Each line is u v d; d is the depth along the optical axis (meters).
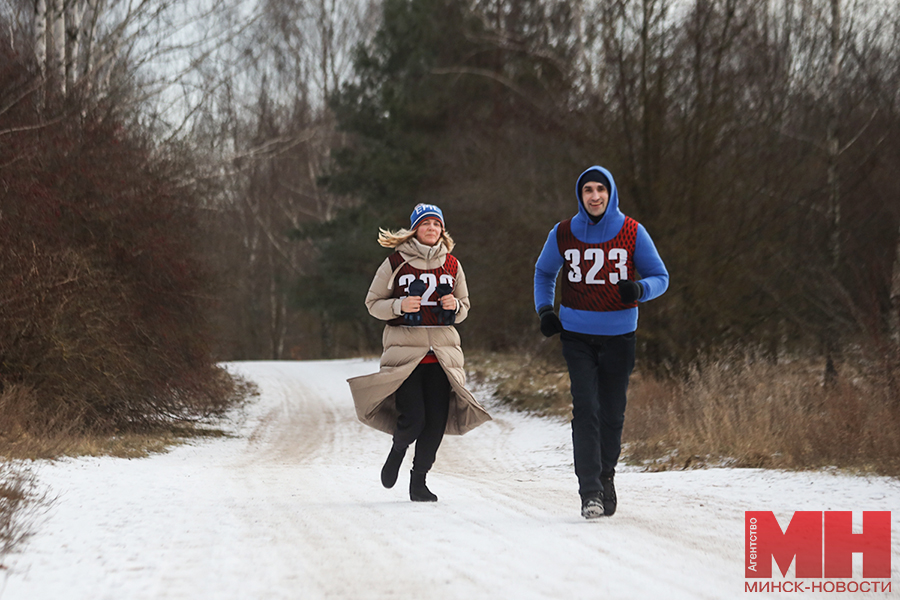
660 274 17.80
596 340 17.86
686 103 55.47
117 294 48.47
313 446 48.34
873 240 61.16
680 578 12.16
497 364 87.06
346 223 137.38
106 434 45.22
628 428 40.56
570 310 18.06
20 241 42.53
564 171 66.50
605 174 17.81
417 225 20.00
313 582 12.01
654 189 54.62
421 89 114.50
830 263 56.06
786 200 55.75
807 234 59.34
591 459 17.14
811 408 32.22
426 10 113.56
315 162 168.38
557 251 18.38
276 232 175.62
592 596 11.16
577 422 17.41
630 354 17.94
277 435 54.81
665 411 40.41
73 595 11.48
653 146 55.09
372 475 29.55
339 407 74.19
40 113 47.34
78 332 44.25
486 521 16.98
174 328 53.91
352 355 174.88
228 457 41.84
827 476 23.06
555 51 99.38
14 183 43.00
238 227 157.88
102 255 49.22
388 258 20.06
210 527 16.50
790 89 65.31
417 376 20.02
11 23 49.84
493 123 104.06
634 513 18.00
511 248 72.88
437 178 112.88
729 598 11.18
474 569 12.68
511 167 87.50
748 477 23.81
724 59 55.81
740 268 53.84
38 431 36.97
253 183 153.75
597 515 16.77
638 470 31.56
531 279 70.81
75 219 47.81
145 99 57.50
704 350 52.03
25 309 40.91
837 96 66.69
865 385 31.73
